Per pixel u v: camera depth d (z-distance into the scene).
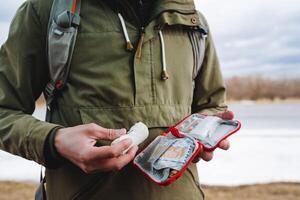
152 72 1.28
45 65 1.31
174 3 1.33
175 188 1.28
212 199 6.12
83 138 1.07
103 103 1.23
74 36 1.24
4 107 1.28
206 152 1.20
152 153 1.19
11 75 1.28
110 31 1.26
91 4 1.28
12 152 1.27
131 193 1.23
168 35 1.34
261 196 6.25
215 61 1.58
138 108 1.24
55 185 1.30
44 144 1.14
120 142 1.05
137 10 1.34
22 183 6.91
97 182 1.24
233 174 7.85
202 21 1.46
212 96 1.58
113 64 1.25
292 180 7.33
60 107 1.28
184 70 1.35
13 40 1.29
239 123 1.26
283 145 11.50
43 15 1.28
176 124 1.29
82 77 1.25
